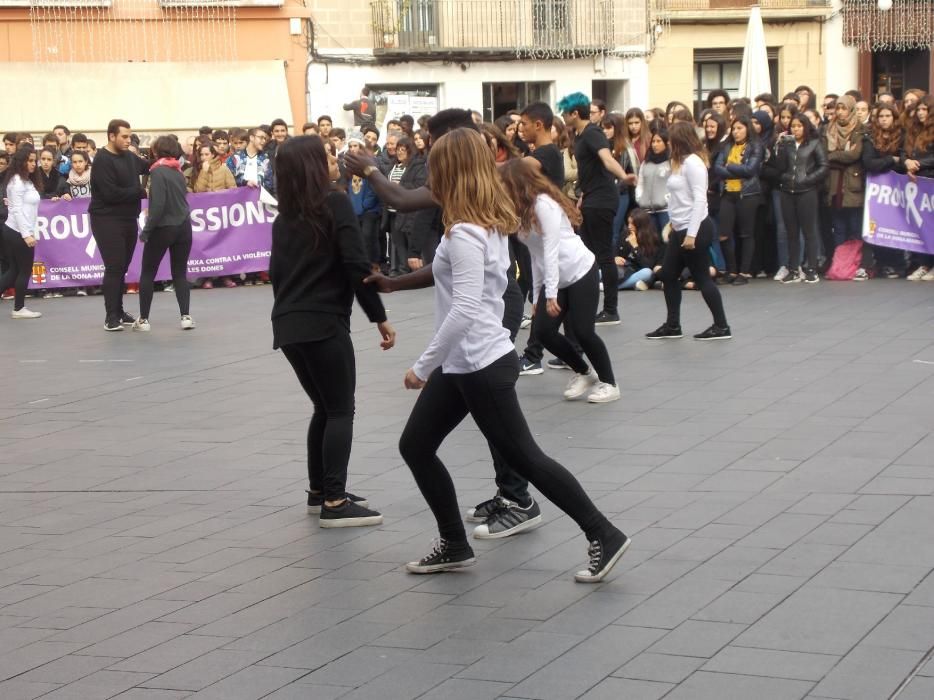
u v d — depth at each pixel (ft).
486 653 14.71
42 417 29.68
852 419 25.54
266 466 24.36
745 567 17.19
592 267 27.78
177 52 87.71
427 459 17.57
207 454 25.50
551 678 13.89
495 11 93.81
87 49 86.28
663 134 47.34
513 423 16.97
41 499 22.71
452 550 17.72
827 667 13.82
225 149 57.06
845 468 21.90
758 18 66.03
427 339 38.63
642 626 15.29
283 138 57.41
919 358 31.73
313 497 21.09
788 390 28.60
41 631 16.14
